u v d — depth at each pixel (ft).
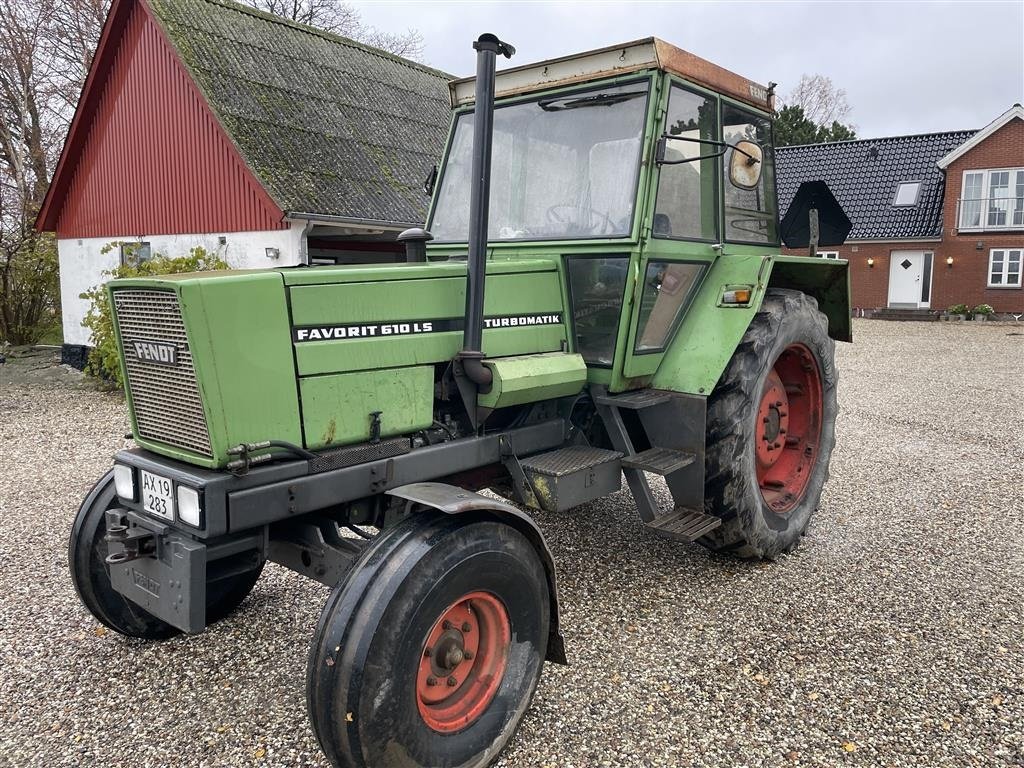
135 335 8.25
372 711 6.83
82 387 34.58
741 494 11.74
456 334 9.62
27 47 64.18
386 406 8.89
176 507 7.68
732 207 12.78
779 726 8.47
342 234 36.47
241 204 35.50
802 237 14.83
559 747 8.16
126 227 42.52
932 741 8.20
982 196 69.51
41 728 8.55
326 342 8.31
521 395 9.77
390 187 38.19
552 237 11.21
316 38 48.52
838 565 12.94
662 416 11.63
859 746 8.13
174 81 37.86
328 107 42.16
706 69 11.40
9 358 46.16
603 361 10.89
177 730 8.49
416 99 49.19
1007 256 69.36
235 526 7.54
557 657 9.01
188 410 7.75
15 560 13.48
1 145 64.69
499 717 8.05
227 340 7.54
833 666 9.70
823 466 14.34
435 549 7.38
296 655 10.11
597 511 15.66
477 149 8.93
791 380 14.35
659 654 10.00
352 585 7.13
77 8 66.64
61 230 47.24
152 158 40.01
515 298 10.37
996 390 31.94
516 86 11.72
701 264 12.17
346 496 8.43
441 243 12.35
